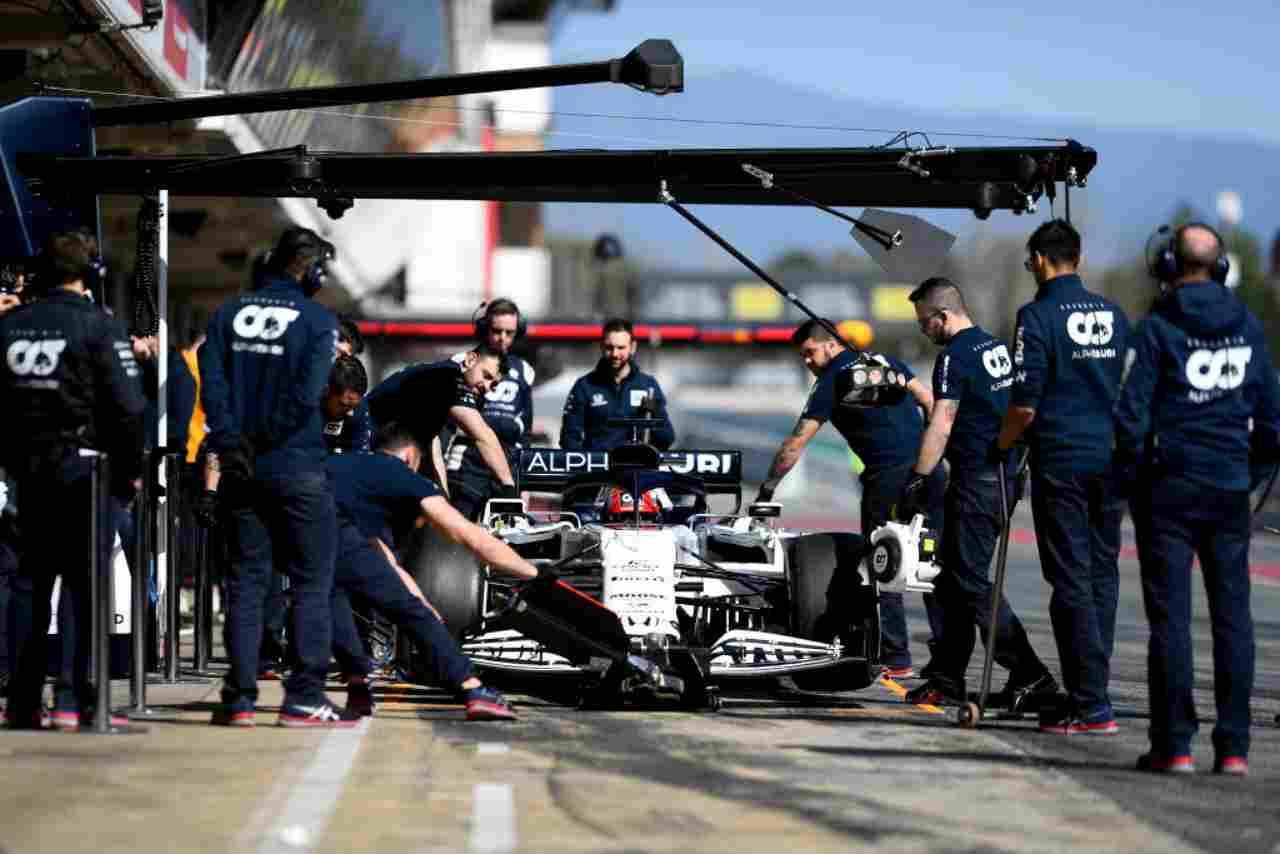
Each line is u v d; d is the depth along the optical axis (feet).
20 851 59.31
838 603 111.24
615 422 130.00
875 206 117.60
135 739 85.25
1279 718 101.91
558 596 102.22
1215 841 65.46
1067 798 73.72
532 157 115.14
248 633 91.25
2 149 111.45
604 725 94.99
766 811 69.00
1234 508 82.07
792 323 215.92
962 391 105.09
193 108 116.06
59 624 87.61
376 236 297.53
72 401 86.07
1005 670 131.85
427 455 114.32
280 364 89.10
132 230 226.38
